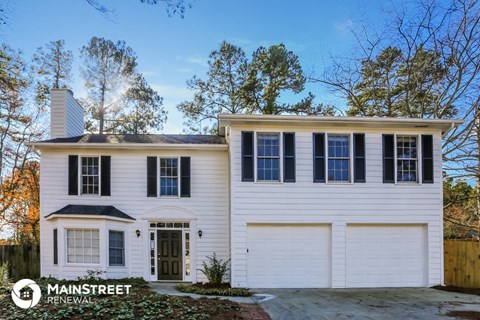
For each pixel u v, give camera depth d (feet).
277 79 76.07
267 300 32.55
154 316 23.70
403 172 42.04
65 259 40.91
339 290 38.58
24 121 69.72
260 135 41.27
